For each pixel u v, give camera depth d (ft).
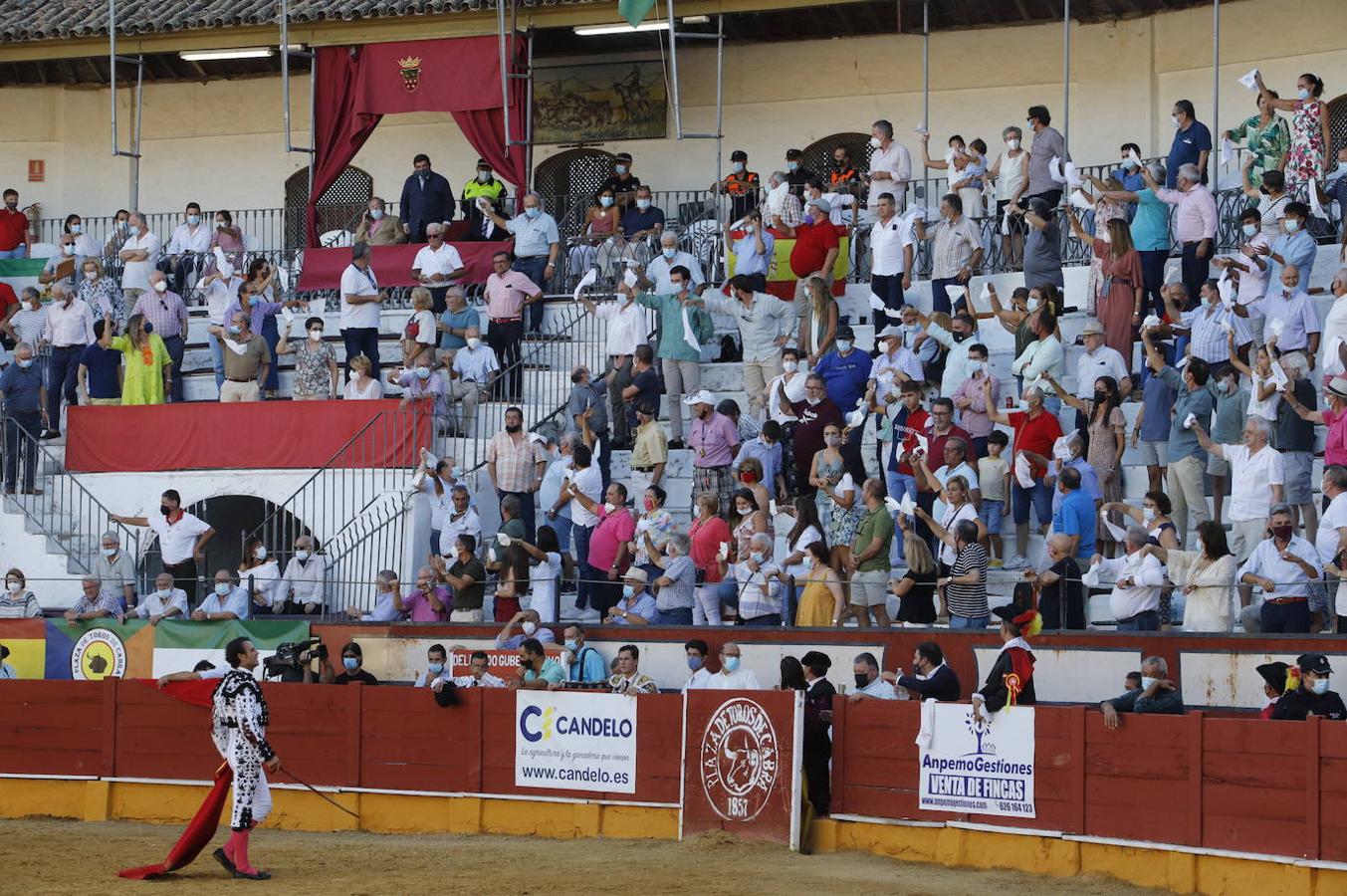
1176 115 314.55
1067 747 204.23
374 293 334.85
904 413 270.67
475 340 325.83
